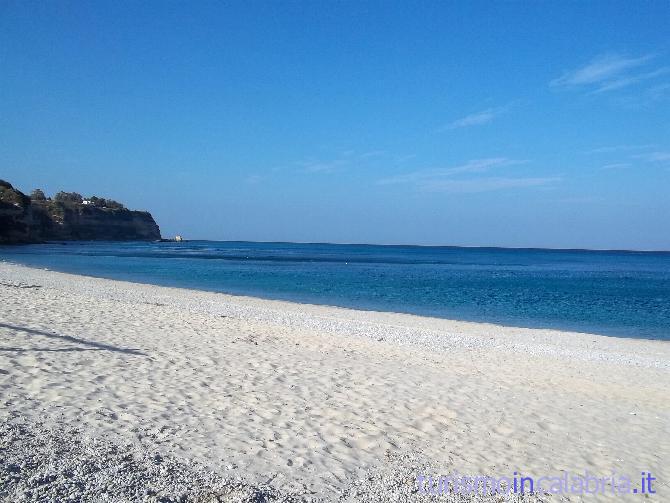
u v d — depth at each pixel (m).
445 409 8.93
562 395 10.75
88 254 83.12
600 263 129.25
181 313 18.56
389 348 14.82
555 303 36.09
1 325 12.52
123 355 10.68
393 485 5.90
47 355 9.97
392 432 7.62
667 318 29.94
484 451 7.25
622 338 22.52
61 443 5.89
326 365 11.56
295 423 7.60
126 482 5.12
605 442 8.05
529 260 141.00
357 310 27.25
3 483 4.75
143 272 51.47
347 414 8.23
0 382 7.98
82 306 17.66
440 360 13.62
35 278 31.95
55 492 4.72
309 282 47.22
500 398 9.99
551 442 7.84
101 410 7.25
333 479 5.88
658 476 6.91
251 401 8.44
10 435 5.89
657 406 10.48
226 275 51.78
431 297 37.50
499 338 19.55
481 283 52.38
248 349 12.62
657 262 143.00
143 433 6.58
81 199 177.75
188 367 10.26
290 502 5.21
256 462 6.09
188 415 7.48
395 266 83.69
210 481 5.42
